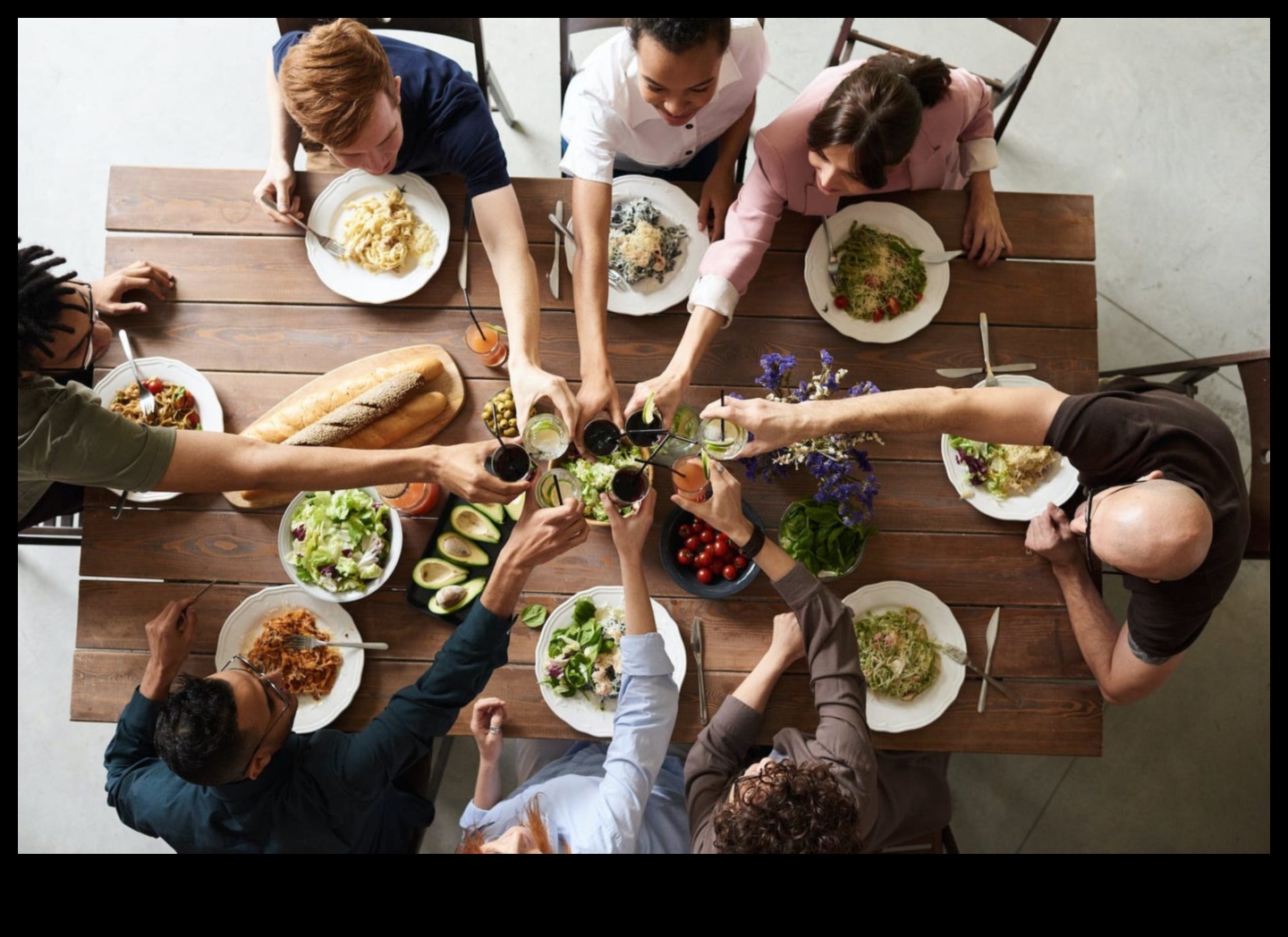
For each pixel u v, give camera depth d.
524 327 1.72
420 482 1.63
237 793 1.50
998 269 1.84
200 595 1.73
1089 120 2.75
